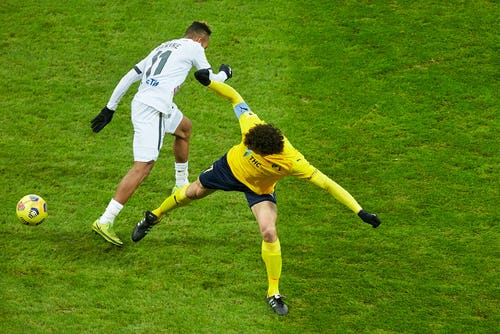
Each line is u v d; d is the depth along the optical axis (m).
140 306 26.72
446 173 33.53
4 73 39.41
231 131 36.19
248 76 39.38
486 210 31.52
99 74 39.53
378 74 39.50
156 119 29.52
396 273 28.53
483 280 28.17
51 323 25.80
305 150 34.97
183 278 28.09
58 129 35.94
